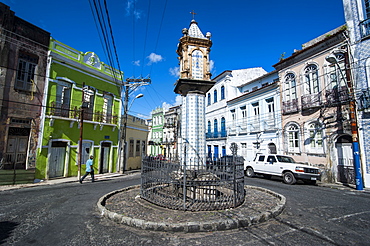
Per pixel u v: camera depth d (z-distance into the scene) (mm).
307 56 15219
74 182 13125
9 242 4078
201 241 4152
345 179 12539
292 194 8875
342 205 6965
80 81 15906
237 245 3973
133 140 24047
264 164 14203
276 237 4336
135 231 4656
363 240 4188
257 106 20422
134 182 12961
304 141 15031
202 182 6184
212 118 28391
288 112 16266
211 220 4926
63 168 14719
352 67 12211
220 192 6820
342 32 12703
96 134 17250
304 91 15320
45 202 7367
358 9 12180
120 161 19281
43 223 5168
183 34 8461
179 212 5625
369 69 11500
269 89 18625
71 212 6102
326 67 13844
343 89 12531
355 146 10789
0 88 11656
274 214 5586
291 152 15977
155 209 5965
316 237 4332
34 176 12523
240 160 6785
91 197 8250
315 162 14203
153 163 6602
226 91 24953
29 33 13016
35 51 13219
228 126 24516
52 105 13875
